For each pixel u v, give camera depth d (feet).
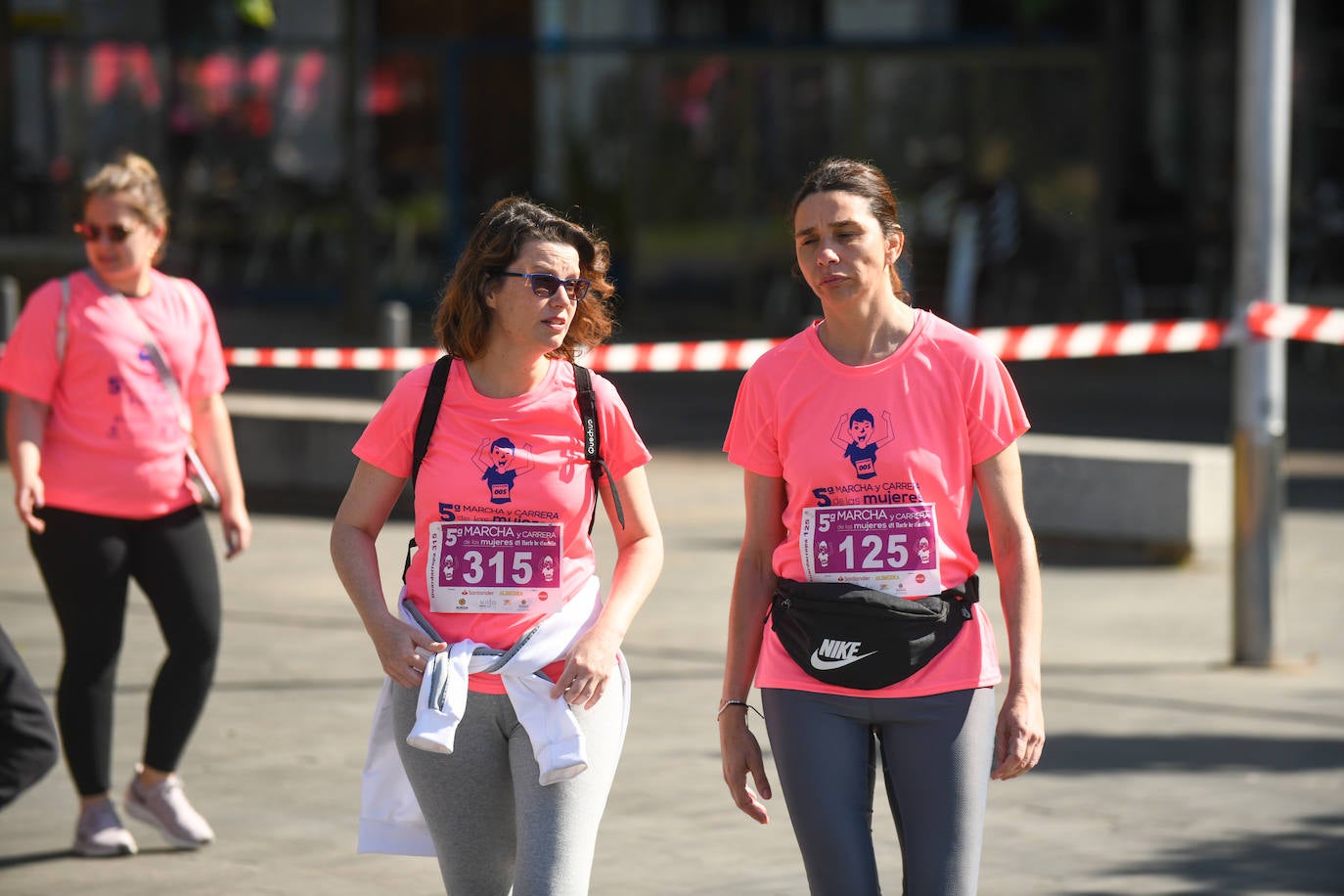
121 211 52.42
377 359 104.01
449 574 36.99
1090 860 53.31
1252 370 77.97
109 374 52.13
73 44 227.61
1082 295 206.08
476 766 36.83
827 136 214.69
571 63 223.10
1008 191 204.74
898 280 38.22
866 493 36.65
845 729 36.60
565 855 36.06
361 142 202.59
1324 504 118.62
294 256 231.30
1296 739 66.64
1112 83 202.59
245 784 60.23
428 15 235.20
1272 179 77.41
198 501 53.98
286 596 90.43
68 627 52.80
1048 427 152.05
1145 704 71.67
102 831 53.21
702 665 76.79
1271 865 52.80
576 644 36.70
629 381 183.62
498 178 228.84
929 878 35.88
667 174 220.43
